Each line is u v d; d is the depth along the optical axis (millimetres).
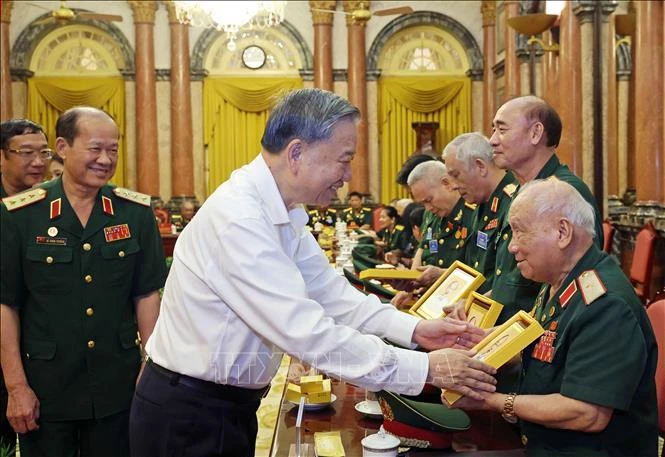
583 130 7797
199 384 1791
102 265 2432
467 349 2002
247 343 1759
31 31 13539
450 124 14016
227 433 1823
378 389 1742
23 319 2414
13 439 2846
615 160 7723
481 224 3232
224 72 13953
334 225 11883
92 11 13586
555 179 2029
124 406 2461
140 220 2521
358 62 13672
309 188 1761
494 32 13500
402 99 13953
